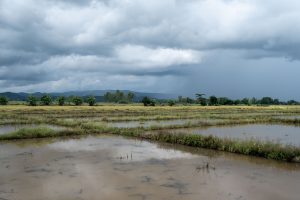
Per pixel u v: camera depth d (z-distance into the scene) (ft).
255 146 60.13
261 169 48.01
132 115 161.27
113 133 92.53
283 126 116.88
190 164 51.34
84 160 53.88
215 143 66.85
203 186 38.78
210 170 47.21
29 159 54.44
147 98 320.29
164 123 120.98
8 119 127.65
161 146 70.13
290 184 39.81
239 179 42.09
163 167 48.93
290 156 54.19
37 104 294.05
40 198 34.06
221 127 111.14
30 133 81.92
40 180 40.93
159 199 33.86
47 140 78.43
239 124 124.57
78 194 35.42
